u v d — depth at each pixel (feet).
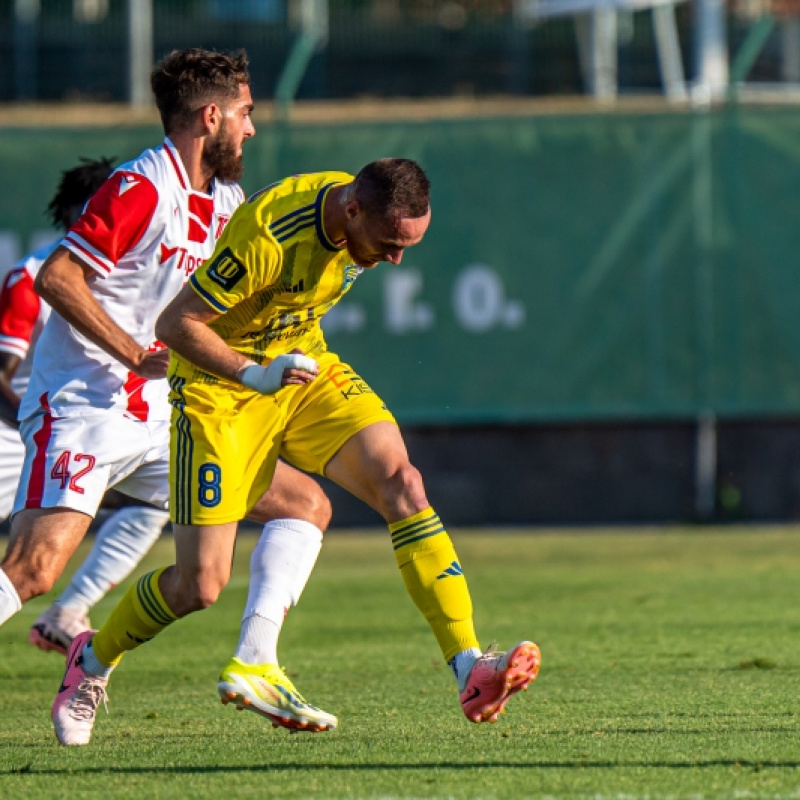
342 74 177.37
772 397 137.59
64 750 48.39
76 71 171.73
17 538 50.88
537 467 141.18
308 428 49.29
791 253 136.87
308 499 51.57
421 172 45.32
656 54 167.63
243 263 45.55
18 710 59.06
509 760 43.96
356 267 47.96
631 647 72.79
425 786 40.01
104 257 51.06
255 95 169.89
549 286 137.28
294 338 49.26
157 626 49.32
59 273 50.49
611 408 137.59
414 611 90.68
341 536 138.51
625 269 137.18
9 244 134.92
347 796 38.70
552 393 137.49
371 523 144.56
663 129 136.77
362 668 68.23
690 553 119.55
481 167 136.67
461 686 45.88
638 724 50.55
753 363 137.49
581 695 58.13
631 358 137.49
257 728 52.26
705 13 156.97
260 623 47.83
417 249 136.67
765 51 161.79
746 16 163.22
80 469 51.83
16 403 67.46
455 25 178.40
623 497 141.38
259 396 48.42
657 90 167.02
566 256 137.28
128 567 66.64
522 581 103.96
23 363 68.80
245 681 46.39
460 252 136.77
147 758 46.21
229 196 55.16
